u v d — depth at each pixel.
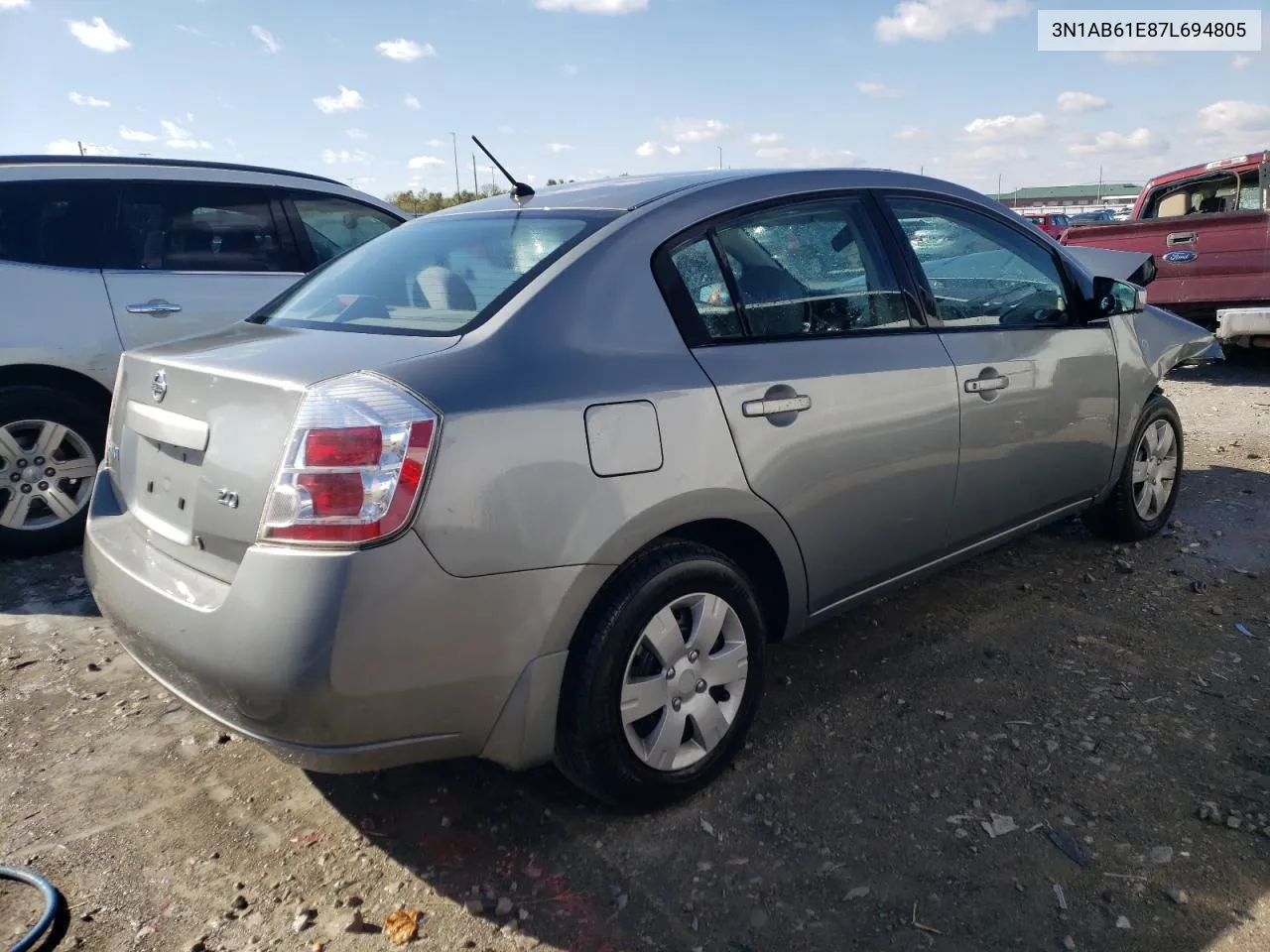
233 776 3.00
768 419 2.81
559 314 2.55
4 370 4.74
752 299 2.94
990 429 3.55
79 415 4.90
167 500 2.60
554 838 2.67
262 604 2.16
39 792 2.92
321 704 2.14
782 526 2.90
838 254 3.23
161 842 2.69
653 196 2.96
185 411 2.52
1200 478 5.77
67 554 4.91
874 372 3.12
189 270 5.30
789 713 3.27
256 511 2.22
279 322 3.03
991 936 2.27
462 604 2.24
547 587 2.36
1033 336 3.80
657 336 2.68
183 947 2.31
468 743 2.37
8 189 4.81
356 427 2.15
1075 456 4.05
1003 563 4.52
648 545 2.63
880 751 3.02
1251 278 8.54
